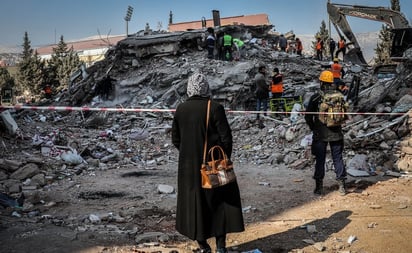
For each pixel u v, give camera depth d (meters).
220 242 4.00
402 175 7.99
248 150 11.28
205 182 3.82
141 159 10.78
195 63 19.80
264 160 10.09
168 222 5.53
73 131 14.34
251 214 5.88
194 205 3.88
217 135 3.99
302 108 14.95
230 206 3.97
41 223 5.23
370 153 9.09
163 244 4.61
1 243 4.39
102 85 20.27
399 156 8.66
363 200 6.31
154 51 21.06
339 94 6.55
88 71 23.11
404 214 5.58
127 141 12.97
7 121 10.72
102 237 4.71
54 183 7.91
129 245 4.50
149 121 15.96
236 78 17.62
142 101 18.44
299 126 11.26
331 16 24.73
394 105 11.38
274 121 13.81
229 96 17.20
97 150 11.01
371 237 4.78
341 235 4.90
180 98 17.95
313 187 7.34
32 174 7.97
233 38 22.62
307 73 20.22
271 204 6.35
